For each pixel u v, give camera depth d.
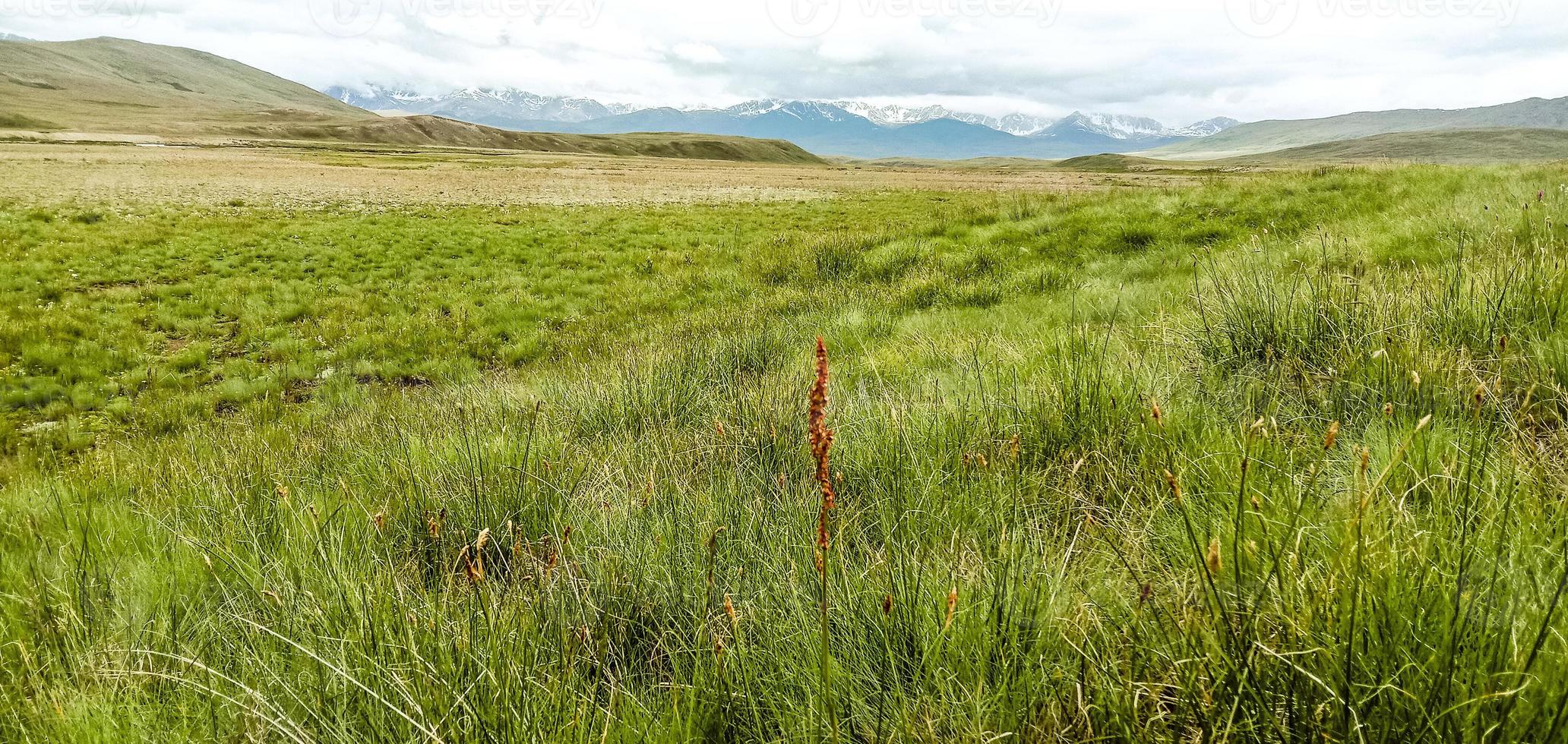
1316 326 4.35
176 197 32.59
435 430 5.60
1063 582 2.15
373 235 24.73
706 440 4.43
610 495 3.63
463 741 1.77
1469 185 11.22
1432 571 1.67
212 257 20.03
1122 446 3.31
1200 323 5.08
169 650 2.31
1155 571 2.20
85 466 6.36
